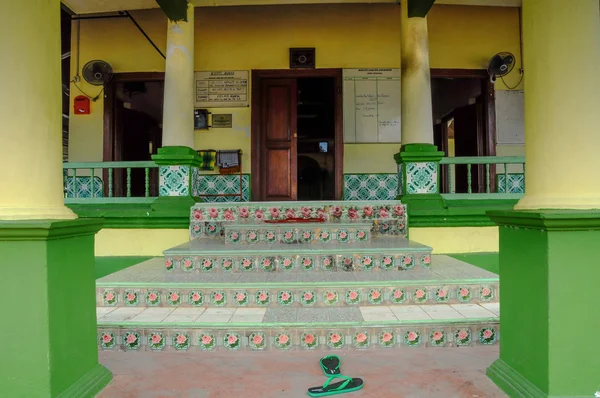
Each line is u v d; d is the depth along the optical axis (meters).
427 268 3.58
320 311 2.91
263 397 1.97
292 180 6.31
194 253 3.56
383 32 6.21
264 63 6.25
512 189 6.20
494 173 6.30
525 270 1.93
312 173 7.96
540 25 2.02
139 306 3.07
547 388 1.76
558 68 1.95
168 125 4.75
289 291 3.03
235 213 4.56
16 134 1.86
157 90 7.03
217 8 6.26
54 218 1.91
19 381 1.74
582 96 1.91
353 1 5.10
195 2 4.94
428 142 4.68
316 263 3.54
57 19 2.08
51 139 2.00
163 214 4.55
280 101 6.35
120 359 2.48
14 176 1.85
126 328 2.63
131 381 2.16
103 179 6.29
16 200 1.85
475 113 6.53
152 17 6.31
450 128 8.56
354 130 6.21
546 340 1.77
